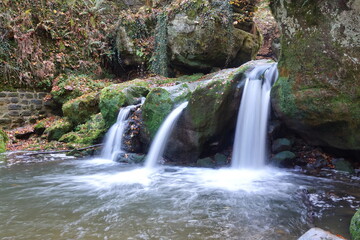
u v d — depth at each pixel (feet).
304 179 13.01
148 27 34.35
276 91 14.96
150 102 18.53
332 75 12.71
